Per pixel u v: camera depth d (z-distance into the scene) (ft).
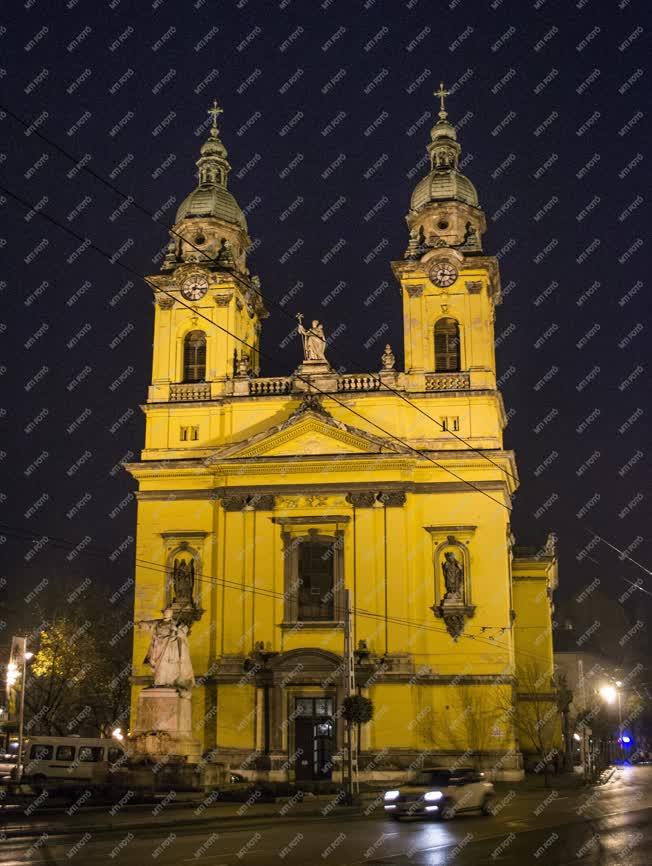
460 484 178.40
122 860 70.13
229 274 193.36
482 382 182.80
